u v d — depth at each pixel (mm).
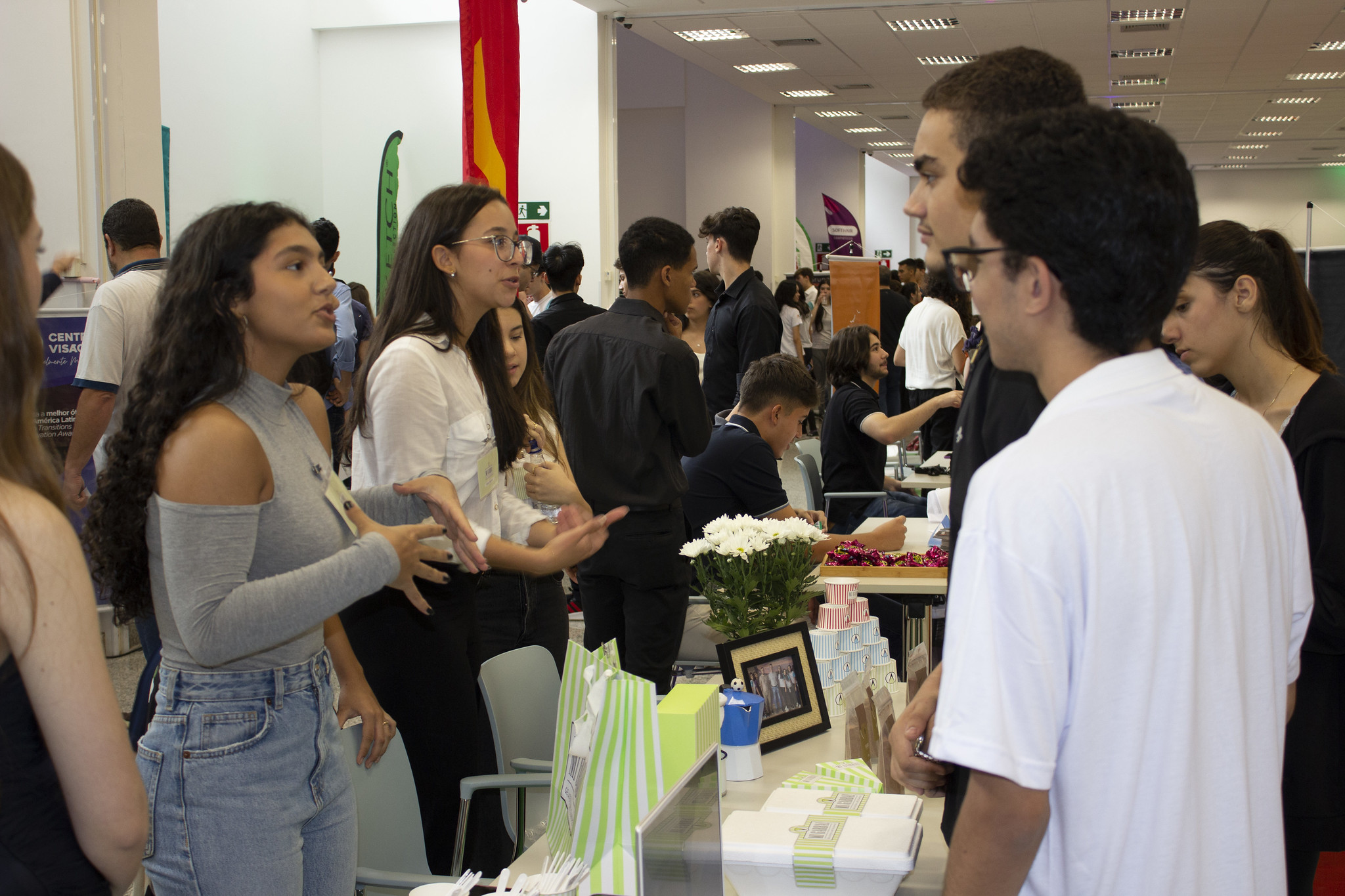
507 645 2896
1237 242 1874
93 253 4621
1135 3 9648
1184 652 948
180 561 1417
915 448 8875
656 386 2904
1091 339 980
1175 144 978
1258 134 18000
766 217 15086
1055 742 938
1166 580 941
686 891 1247
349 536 1669
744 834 1487
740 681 2072
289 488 1560
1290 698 1312
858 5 9773
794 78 13172
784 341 10789
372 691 2199
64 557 1054
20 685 1052
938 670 1361
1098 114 971
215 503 1436
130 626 4770
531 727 2438
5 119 4562
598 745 1418
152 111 4895
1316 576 1701
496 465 2232
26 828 1048
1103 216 934
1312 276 6723
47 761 1075
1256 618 1048
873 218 24000
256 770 1509
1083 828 970
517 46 6754
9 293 1052
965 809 982
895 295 8906
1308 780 1776
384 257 9031
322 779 1613
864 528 4055
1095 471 934
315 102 9336
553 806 1564
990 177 994
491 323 2318
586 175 9445
